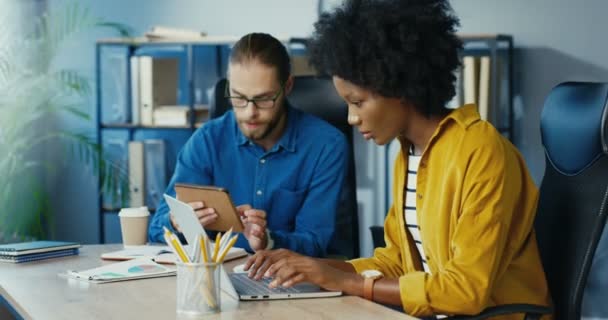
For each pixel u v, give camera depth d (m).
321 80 2.97
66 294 1.80
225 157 2.68
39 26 4.71
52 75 4.77
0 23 4.55
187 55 4.82
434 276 1.75
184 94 4.84
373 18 1.78
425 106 1.86
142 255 2.24
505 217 1.77
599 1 4.07
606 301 3.95
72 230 4.97
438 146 1.88
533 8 4.20
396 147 4.55
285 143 2.62
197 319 1.57
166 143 4.64
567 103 2.00
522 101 4.25
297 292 1.76
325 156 2.62
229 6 4.73
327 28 1.84
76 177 4.94
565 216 1.92
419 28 1.79
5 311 2.07
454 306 1.73
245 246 2.52
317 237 2.53
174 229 2.49
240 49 2.49
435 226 1.87
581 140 1.92
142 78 4.49
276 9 4.66
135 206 4.55
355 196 2.96
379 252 2.16
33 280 1.97
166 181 4.55
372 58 1.78
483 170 1.77
